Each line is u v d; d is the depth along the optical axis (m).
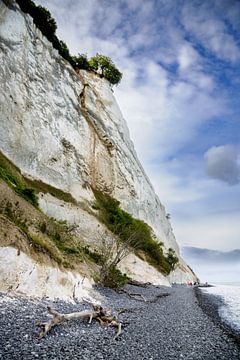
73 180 41.84
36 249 15.33
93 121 54.56
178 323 14.62
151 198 64.94
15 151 33.94
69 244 25.81
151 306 20.22
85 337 9.56
